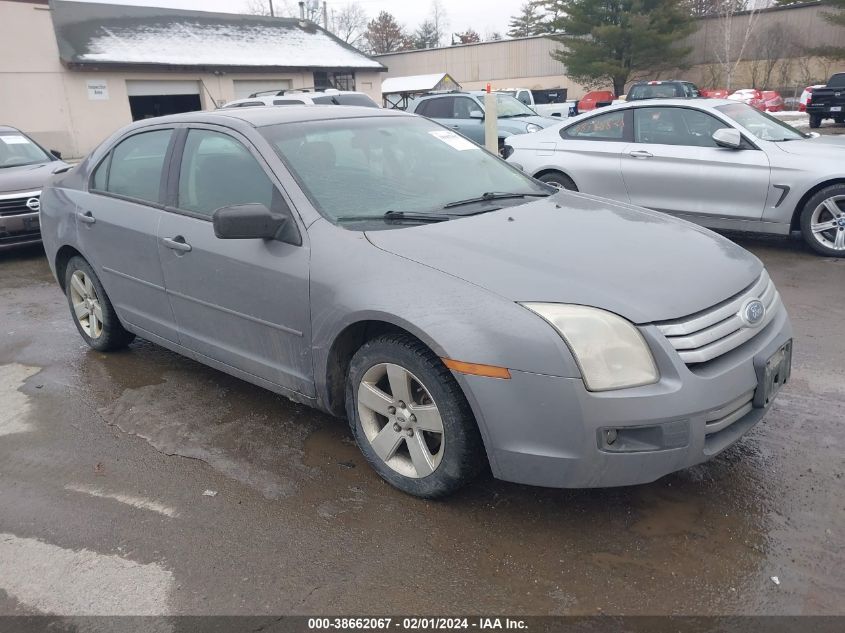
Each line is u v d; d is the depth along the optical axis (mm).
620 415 2539
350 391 3238
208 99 27469
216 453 3594
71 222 4773
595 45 39094
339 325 3074
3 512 3160
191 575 2691
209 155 3855
